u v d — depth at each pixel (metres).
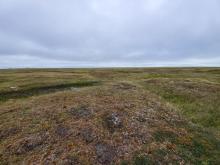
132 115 26.53
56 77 61.22
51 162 18.95
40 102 32.38
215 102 38.69
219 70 97.06
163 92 43.84
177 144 22.12
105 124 24.31
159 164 18.97
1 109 31.61
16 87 46.69
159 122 25.89
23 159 19.92
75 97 32.94
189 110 35.22
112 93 35.47
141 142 21.52
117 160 19.05
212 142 23.80
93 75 76.75
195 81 52.09
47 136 22.66
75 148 20.38
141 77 67.62
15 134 23.92
